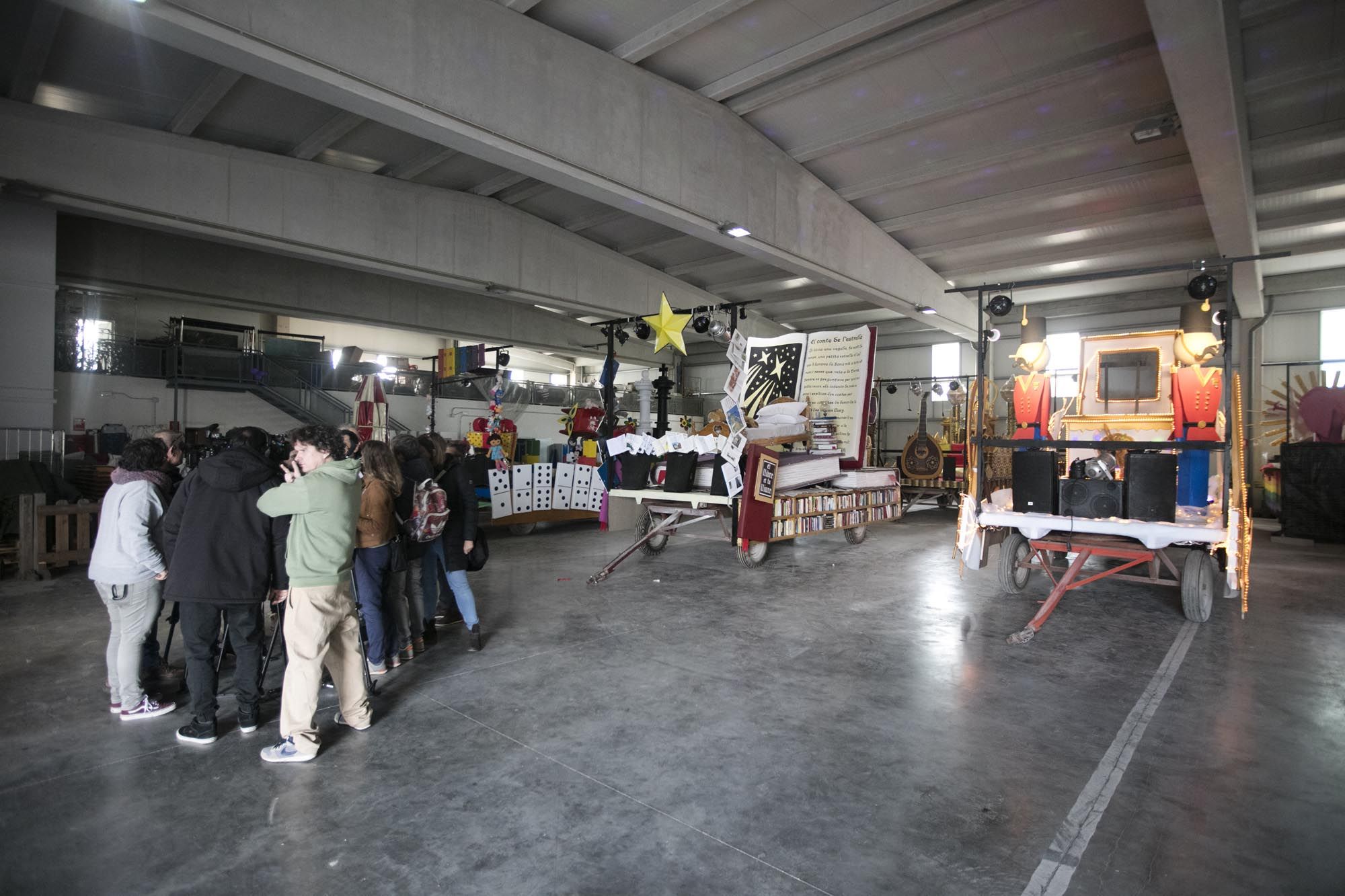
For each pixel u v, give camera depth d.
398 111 7.66
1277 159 11.57
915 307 17.92
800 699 4.28
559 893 2.41
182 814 2.92
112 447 14.44
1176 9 6.69
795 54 10.02
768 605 6.78
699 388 31.64
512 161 8.90
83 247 15.26
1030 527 6.78
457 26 8.13
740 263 20.70
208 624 3.58
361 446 4.83
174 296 16.89
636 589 7.42
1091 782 3.22
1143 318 19.86
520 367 32.25
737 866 2.56
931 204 15.05
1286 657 5.21
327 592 3.49
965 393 18.47
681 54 10.21
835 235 14.50
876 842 2.73
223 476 3.50
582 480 12.16
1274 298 17.61
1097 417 7.65
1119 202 14.25
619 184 9.95
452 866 2.56
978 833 2.79
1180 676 4.75
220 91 10.74
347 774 3.29
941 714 4.05
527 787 3.16
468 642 5.47
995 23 9.19
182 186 11.98
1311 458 12.21
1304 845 2.70
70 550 8.20
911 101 11.24
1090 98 10.79
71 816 2.90
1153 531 6.16
